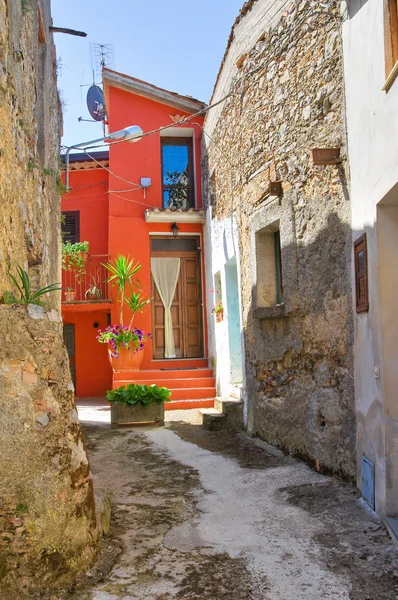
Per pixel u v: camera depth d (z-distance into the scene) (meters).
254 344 7.43
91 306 12.01
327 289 5.32
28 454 2.98
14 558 2.86
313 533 3.83
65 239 13.38
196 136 12.51
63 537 3.04
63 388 3.30
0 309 3.10
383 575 3.15
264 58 6.96
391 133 3.72
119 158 12.41
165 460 6.40
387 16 3.81
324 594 2.97
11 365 3.04
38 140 5.51
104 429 8.52
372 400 4.20
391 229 4.05
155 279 12.46
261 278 7.12
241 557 3.48
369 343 4.29
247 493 4.92
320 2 5.45
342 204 5.04
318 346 5.52
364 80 4.39
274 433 6.66
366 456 4.36
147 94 12.39
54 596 2.88
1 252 3.41
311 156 5.61
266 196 6.73
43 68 5.73
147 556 3.50
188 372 11.19
